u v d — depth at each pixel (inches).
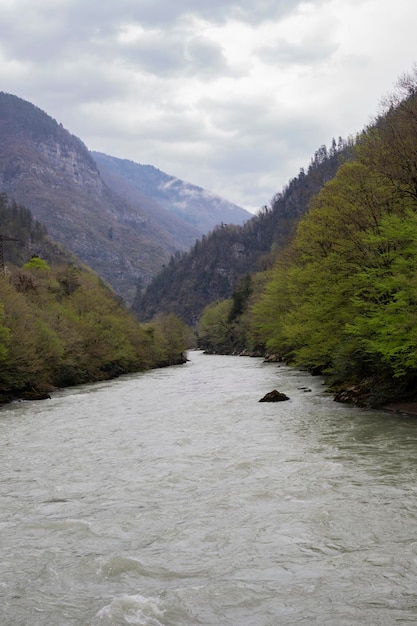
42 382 2046.0
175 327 4640.8
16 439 910.4
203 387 1834.4
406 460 642.8
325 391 1403.8
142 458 721.0
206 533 434.0
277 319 2348.7
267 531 431.8
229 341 5797.2
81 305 3277.6
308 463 649.6
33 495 562.3
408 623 287.9
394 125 1245.7
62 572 368.8
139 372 3341.5
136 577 358.3
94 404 1444.4
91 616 306.7
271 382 1859.0
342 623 290.8
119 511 499.5
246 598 323.0
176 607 313.0
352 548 390.6
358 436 804.0
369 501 493.4
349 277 1134.4
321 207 1449.3
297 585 337.1
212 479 599.5
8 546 420.5
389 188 1145.4
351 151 1482.5
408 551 380.2
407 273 928.9
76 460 724.7
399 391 1048.8
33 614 311.1
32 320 2156.7
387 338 918.4
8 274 3267.7
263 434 861.8
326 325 1232.8
